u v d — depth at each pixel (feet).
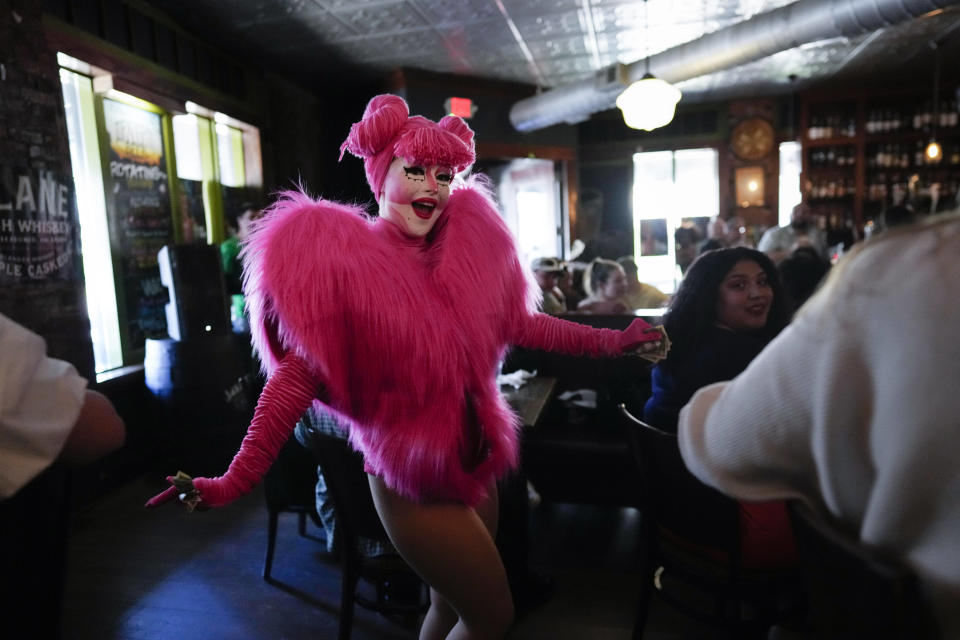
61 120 9.80
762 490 2.35
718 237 20.62
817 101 25.08
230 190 16.42
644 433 5.01
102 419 3.08
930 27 17.75
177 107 13.51
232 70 16.15
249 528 9.00
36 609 3.02
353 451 5.20
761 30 13.96
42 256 9.33
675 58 15.89
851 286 1.97
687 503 4.87
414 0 14.02
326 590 7.35
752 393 2.22
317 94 21.52
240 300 13.46
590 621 6.63
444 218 4.40
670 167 27.99
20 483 2.68
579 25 16.10
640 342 4.71
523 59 19.07
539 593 7.03
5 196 8.68
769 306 5.68
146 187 12.87
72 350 9.88
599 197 28.30
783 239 18.83
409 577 5.58
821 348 2.00
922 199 20.49
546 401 7.54
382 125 4.10
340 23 15.17
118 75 11.58
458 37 16.74
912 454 1.81
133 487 10.81
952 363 1.73
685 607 5.23
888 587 1.93
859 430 1.97
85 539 8.83
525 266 4.70
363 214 4.41
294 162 19.83
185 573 7.82
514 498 6.66
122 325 11.98
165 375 11.07
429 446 3.96
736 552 4.66
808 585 2.52
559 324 4.81
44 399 2.76
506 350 4.73
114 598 7.30
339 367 3.79
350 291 3.74
